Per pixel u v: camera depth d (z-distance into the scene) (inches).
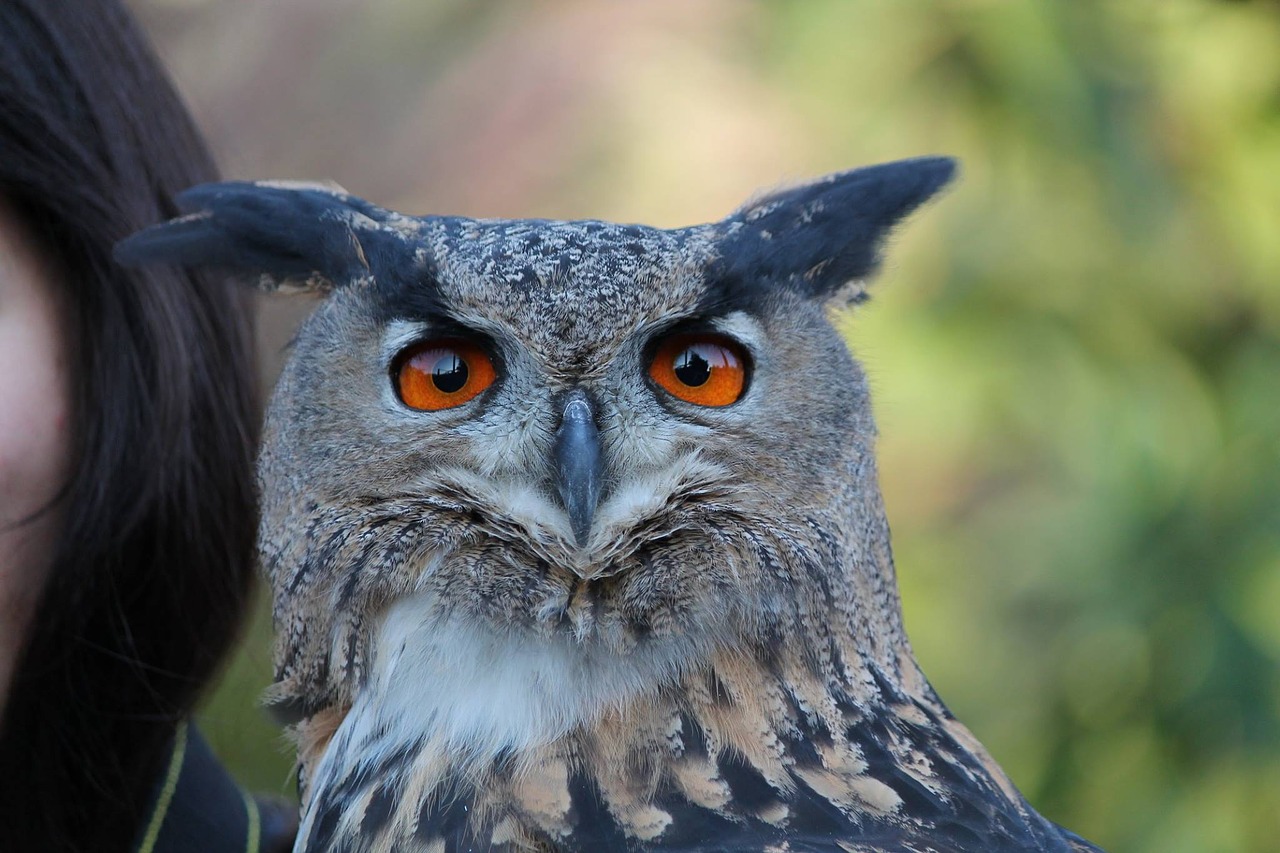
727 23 151.8
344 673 126.9
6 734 128.2
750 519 126.6
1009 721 140.7
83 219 126.6
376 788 126.0
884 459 140.9
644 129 149.3
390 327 126.9
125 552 128.3
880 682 127.1
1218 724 139.1
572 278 126.7
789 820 125.3
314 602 127.0
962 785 126.0
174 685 129.0
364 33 190.5
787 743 126.0
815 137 141.0
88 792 128.7
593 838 125.1
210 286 129.0
